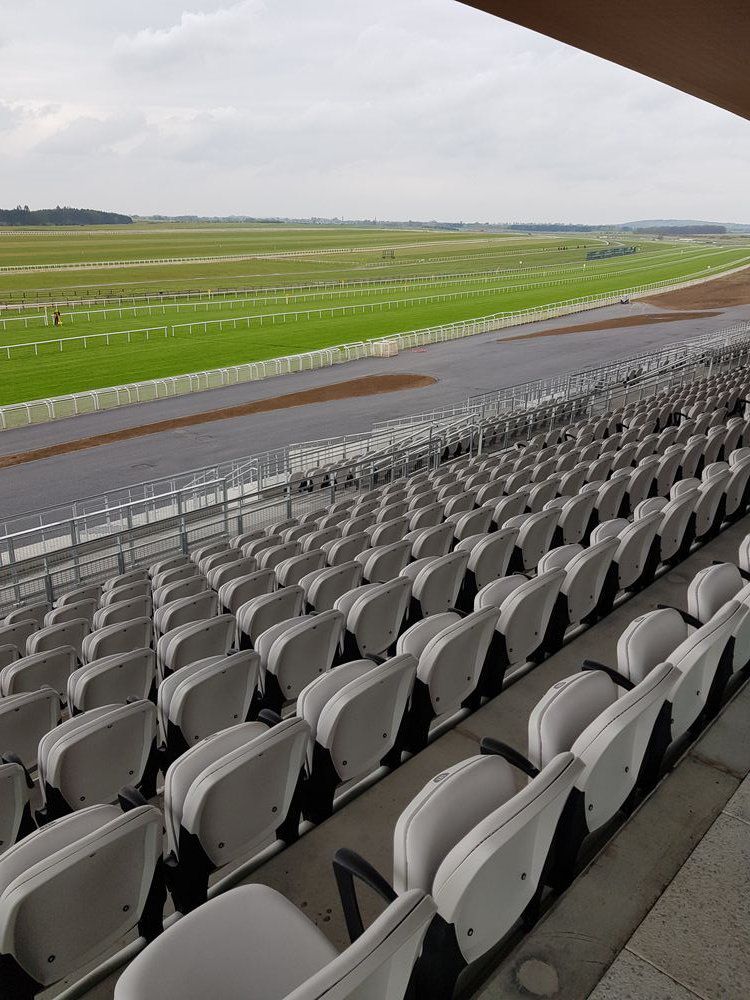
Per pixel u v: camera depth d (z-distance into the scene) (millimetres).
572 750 2766
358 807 3684
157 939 2160
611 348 44000
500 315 59531
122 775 3809
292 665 4625
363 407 30984
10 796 3262
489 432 18625
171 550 12680
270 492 13281
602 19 9242
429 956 2217
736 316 56625
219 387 35562
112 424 28688
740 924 2713
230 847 2992
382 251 162625
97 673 4672
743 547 5418
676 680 3039
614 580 5699
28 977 2418
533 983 2494
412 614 5676
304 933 2268
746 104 14281
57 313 55688
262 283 99750
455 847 2166
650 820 3262
